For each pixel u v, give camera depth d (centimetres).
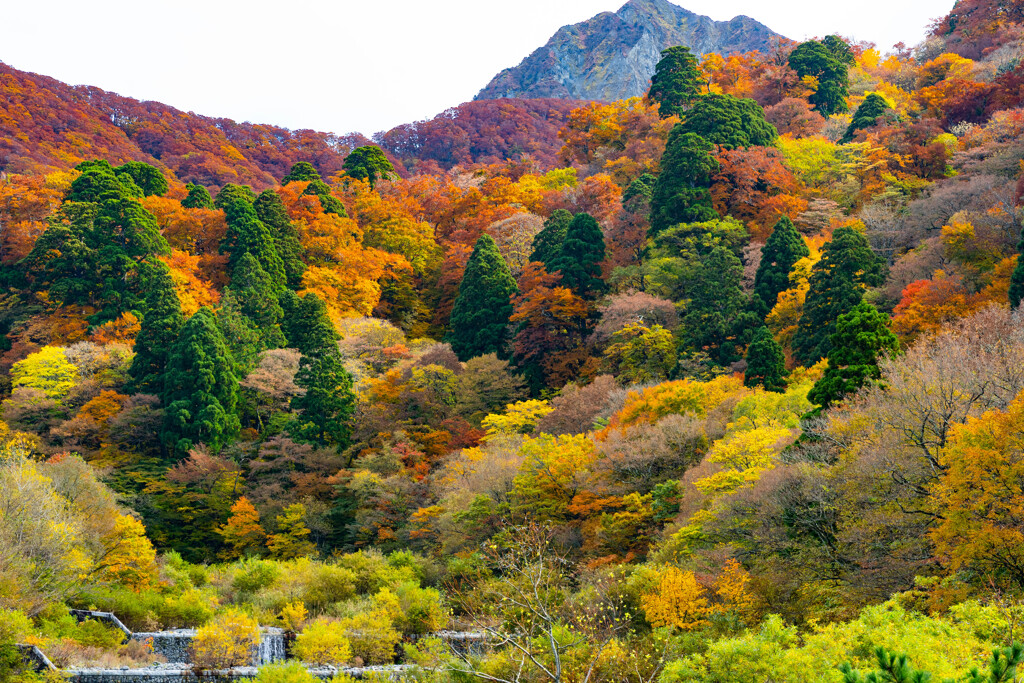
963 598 1753
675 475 3578
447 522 3956
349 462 5584
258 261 7869
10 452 3319
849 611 2069
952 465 1922
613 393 4828
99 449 5697
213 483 5188
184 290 7381
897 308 4400
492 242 7512
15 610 2456
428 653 2469
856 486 2256
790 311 5672
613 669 1953
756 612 2261
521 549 2152
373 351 7162
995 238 4806
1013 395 2358
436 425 5847
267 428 6016
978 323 3178
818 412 3095
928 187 7000
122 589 3241
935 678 1246
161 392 6084
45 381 6159
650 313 6144
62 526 2872
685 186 7650
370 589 3656
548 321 6525
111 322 6938
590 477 3616
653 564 2792
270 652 2803
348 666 2614
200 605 3206
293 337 7325
